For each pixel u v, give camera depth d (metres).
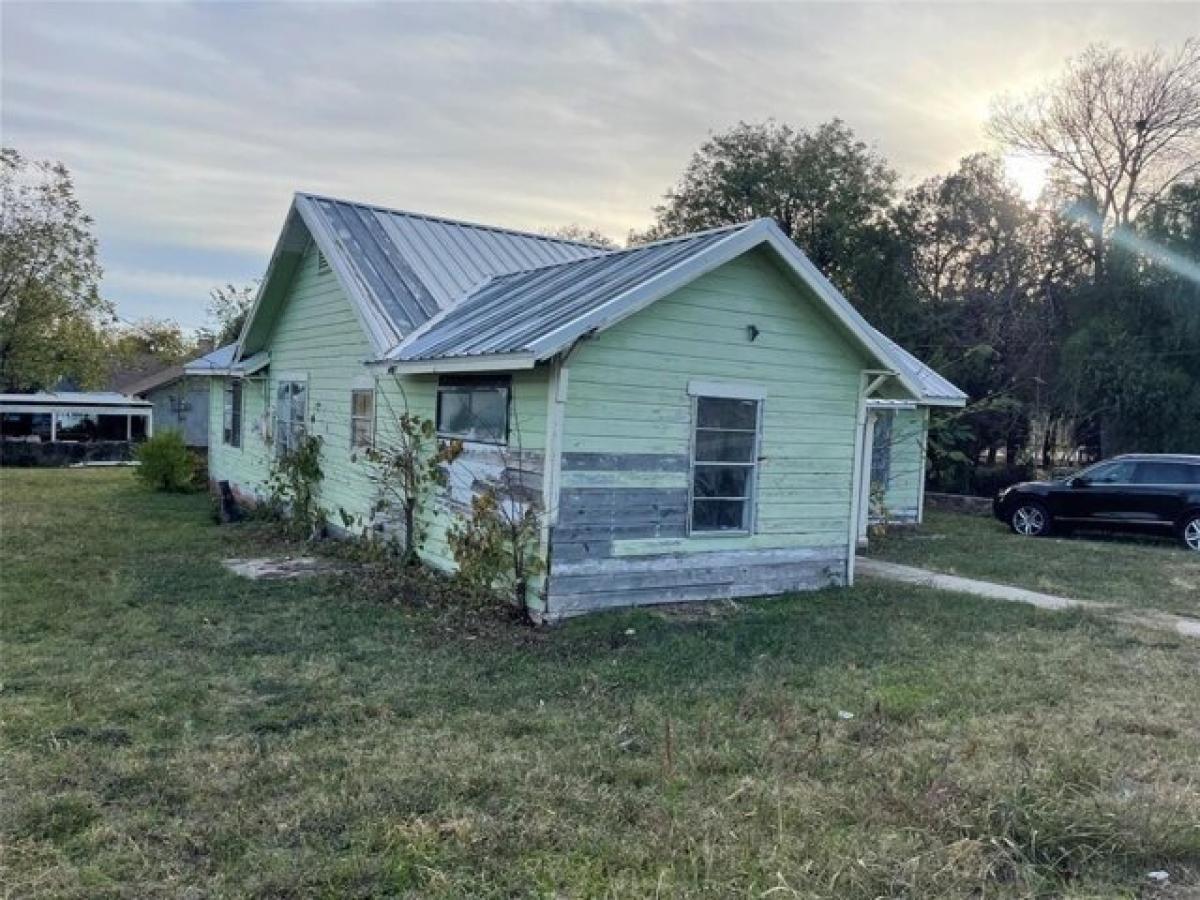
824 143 31.84
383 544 10.55
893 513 17.00
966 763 4.46
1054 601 9.40
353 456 11.58
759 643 7.03
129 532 12.48
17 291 31.88
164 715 5.04
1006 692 5.84
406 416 9.98
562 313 7.78
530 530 7.67
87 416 36.72
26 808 3.76
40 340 32.94
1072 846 3.54
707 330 8.46
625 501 8.02
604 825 3.71
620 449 7.95
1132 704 5.68
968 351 23.53
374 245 11.56
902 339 26.19
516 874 3.29
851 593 9.38
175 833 3.57
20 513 14.31
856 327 9.17
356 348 11.67
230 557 10.59
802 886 3.21
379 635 7.01
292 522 12.66
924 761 4.43
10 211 31.64
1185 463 14.67
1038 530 15.86
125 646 6.52
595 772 4.27
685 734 4.88
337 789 4.03
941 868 3.32
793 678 6.07
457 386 9.05
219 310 43.03
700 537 8.57
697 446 8.53
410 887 3.20
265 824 3.66
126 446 31.62
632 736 4.83
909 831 3.66
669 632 7.31
